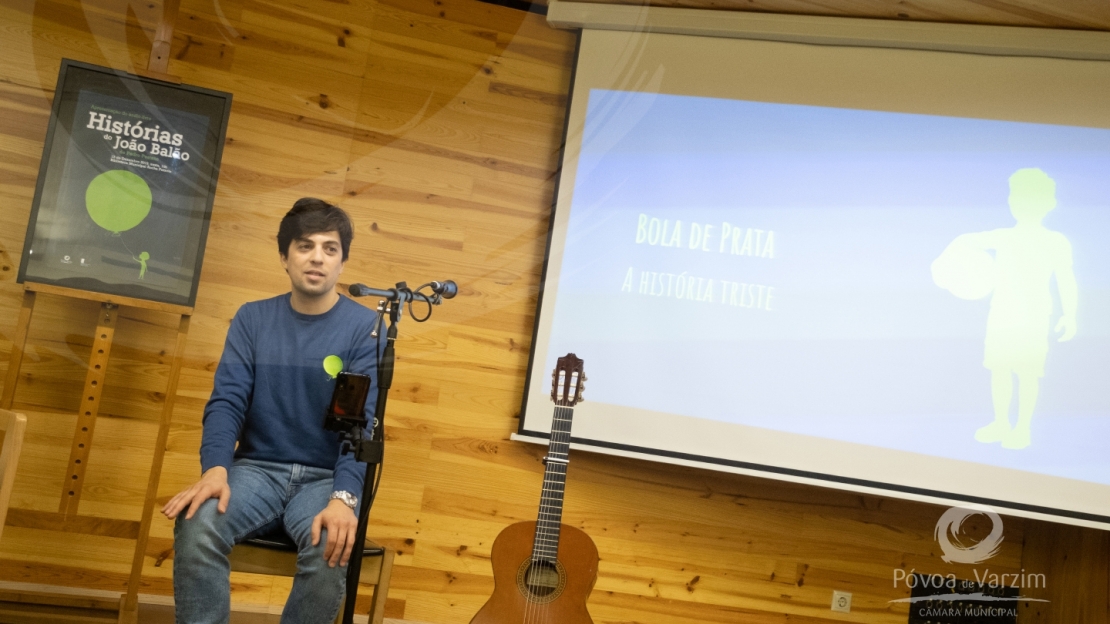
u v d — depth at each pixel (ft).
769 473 7.42
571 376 6.72
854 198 6.64
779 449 7.43
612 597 8.73
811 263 7.00
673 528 8.88
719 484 9.00
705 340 7.01
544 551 6.73
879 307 7.29
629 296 4.66
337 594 3.16
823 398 7.40
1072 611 8.55
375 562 5.54
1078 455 7.78
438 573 7.25
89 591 4.10
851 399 7.45
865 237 7.00
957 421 7.63
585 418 7.24
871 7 4.57
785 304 7.05
